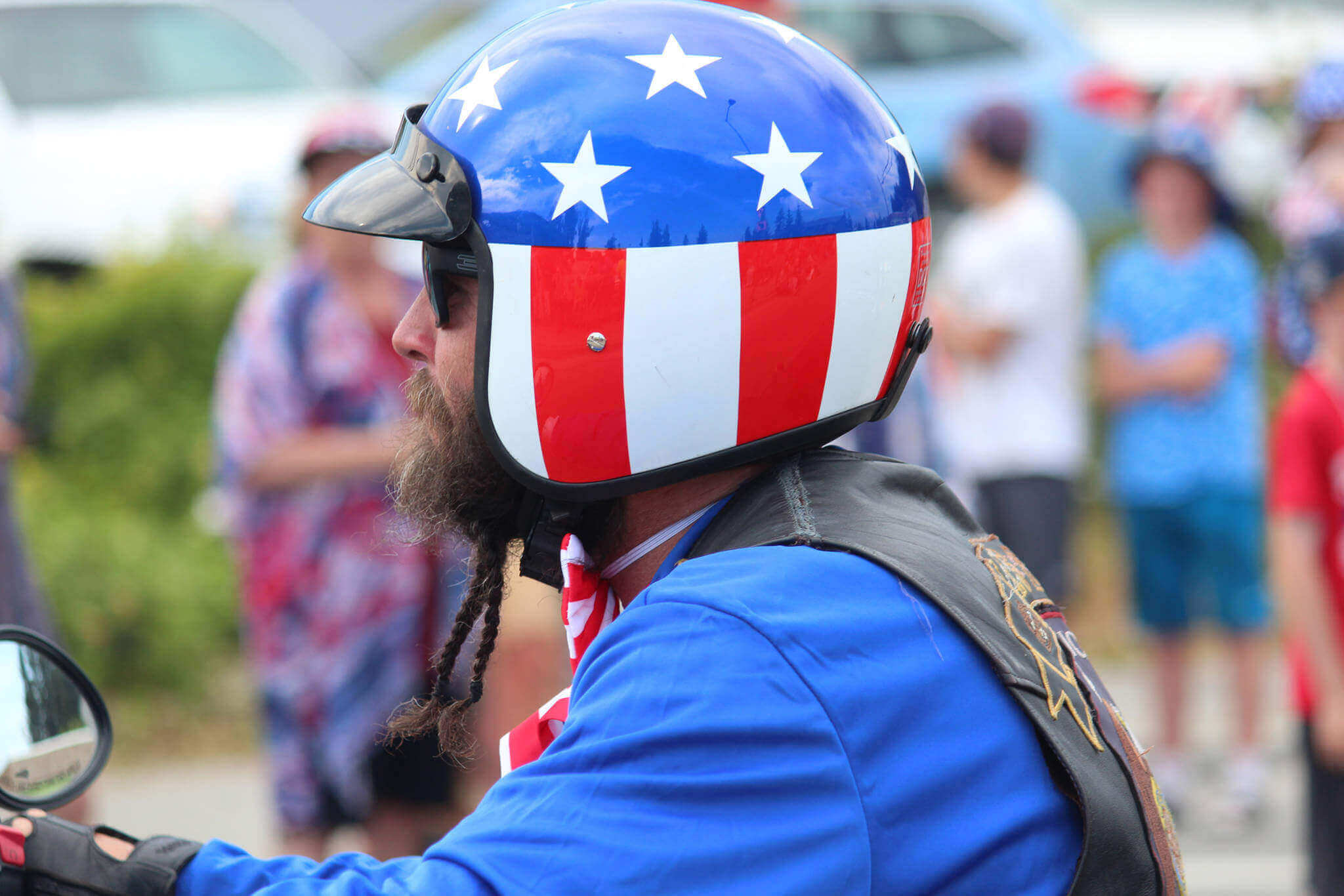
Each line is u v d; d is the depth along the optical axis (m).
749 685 3.69
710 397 4.29
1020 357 14.66
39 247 22.98
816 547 4.04
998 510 14.77
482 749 10.88
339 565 10.34
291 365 10.42
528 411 4.35
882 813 3.69
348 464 10.34
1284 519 10.54
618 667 3.85
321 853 10.64
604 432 4.32
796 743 3.65
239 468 10.45
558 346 4.27
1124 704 17.22
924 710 3.80
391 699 10.38
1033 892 3.78
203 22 24.78
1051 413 14.71
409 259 13.80
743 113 4.29
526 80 4.35
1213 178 15.13
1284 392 21.05
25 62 23.75
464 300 4.48
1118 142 26.38
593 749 3.73
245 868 4.06
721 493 4.51
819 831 3.61
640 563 4.60
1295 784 15.27
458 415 4.56
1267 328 13.50
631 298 4.21
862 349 4.45
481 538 4.78
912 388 11.16
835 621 3.81
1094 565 20.97
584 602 4.62
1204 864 13.31
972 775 3.79
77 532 17.12
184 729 16.59
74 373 18.52
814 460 4.46
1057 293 14.70
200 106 24.00
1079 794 3.83
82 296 19.17
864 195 4.39
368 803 10.50
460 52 25.52
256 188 23.45
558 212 4.22
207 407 18.70
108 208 23.17
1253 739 14.47
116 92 23.89
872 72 26.34
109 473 18.31
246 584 10.71
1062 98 26.30
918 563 4.04
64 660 4.59
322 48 25.55
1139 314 15.17
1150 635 15.04
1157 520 14.91
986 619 4.03
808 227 4.27
